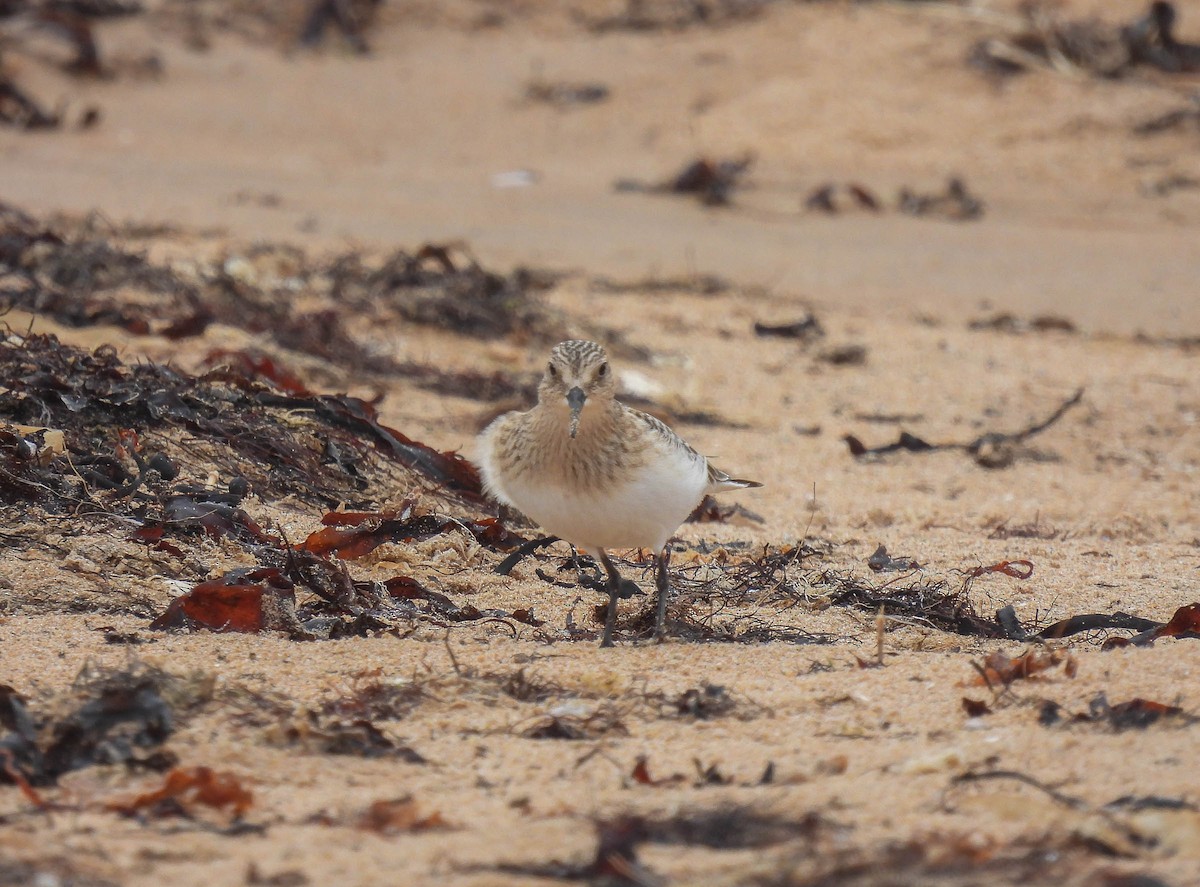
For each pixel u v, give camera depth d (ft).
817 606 35.53
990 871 19.63
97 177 101.86
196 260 69.72
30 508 35.88
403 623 32.42
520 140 125.18
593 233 95.61
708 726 26.27
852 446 55.26
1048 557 41.73
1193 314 82.28
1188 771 22.84
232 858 20.26
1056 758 23.68
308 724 25.03
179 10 144.97
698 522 44.62
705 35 143.43
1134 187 110.42
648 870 19.84
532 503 31.35
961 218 103.65
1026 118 121.70
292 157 116.88
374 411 45.52
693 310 77.41
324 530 36.68
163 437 41.16
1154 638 31.99
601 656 30.27
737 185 111.75
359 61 141.69
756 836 21.07
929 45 133.49
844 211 105.09
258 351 55.93
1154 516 47.78
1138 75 128.98
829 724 26.23
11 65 127.65
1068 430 60.59
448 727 26.05
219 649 29.37
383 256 79.61
